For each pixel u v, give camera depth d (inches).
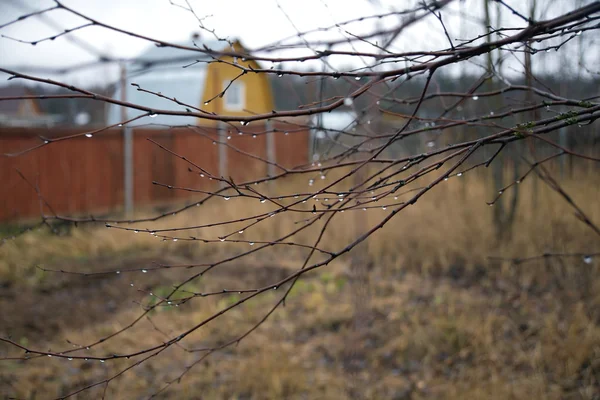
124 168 499.2
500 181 315.9
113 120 523.8
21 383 192.4
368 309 228.4
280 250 371.2
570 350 201.3
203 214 432.5
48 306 277.7
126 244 381.1
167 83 566.3
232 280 313.9
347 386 192.7
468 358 213.3
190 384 195.8
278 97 877.2
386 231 346.0
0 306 275.3
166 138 532.4
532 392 179.6
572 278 262.4
